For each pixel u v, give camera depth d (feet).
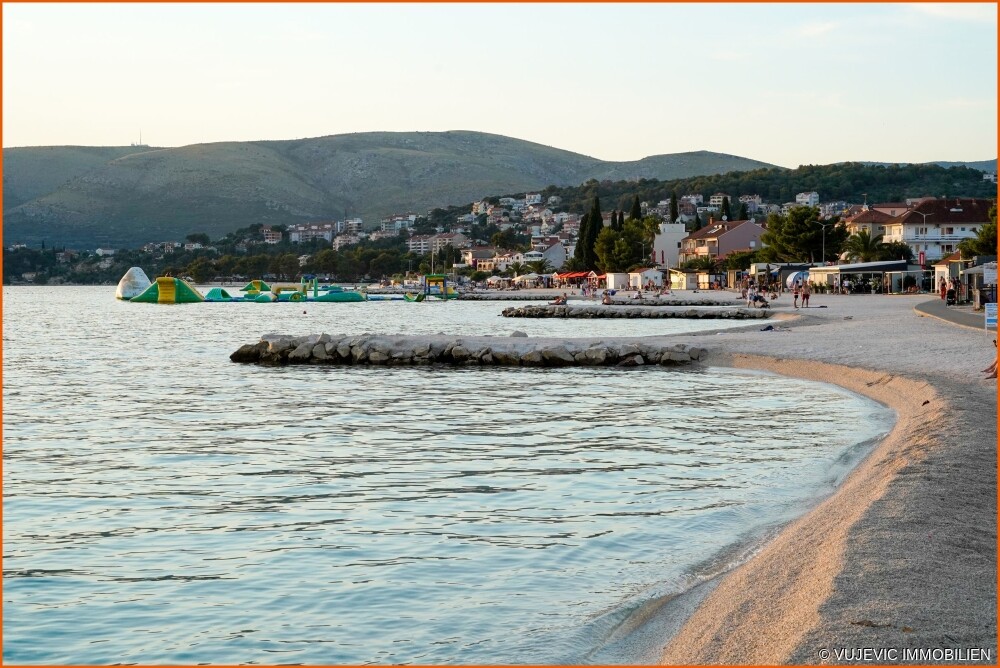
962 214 454.81
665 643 33.53
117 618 38.32
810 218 444.55
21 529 52.44
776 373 133.28
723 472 65.72
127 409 105.60
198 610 39.06
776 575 37.55
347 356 168.14
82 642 35.91
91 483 65.00
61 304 534.37
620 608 37.58
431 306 474.90
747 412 96.89
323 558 46.11
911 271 351.67
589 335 226.99
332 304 509.76
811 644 28.37
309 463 71.92
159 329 286.05
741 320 260.42
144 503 58.80
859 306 264.52
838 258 446.19
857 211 625.00
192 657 34.35
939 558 35.94
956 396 83.61
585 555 45.39
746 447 76.13
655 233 644.69
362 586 41.52
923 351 130.62
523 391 120.26
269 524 53.06
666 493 59.00
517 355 158.61
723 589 37.78
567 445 78.95
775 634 30.63
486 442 81.05
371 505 57.47
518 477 65.51
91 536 50.85
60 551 47.98
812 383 120.26
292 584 42.09
